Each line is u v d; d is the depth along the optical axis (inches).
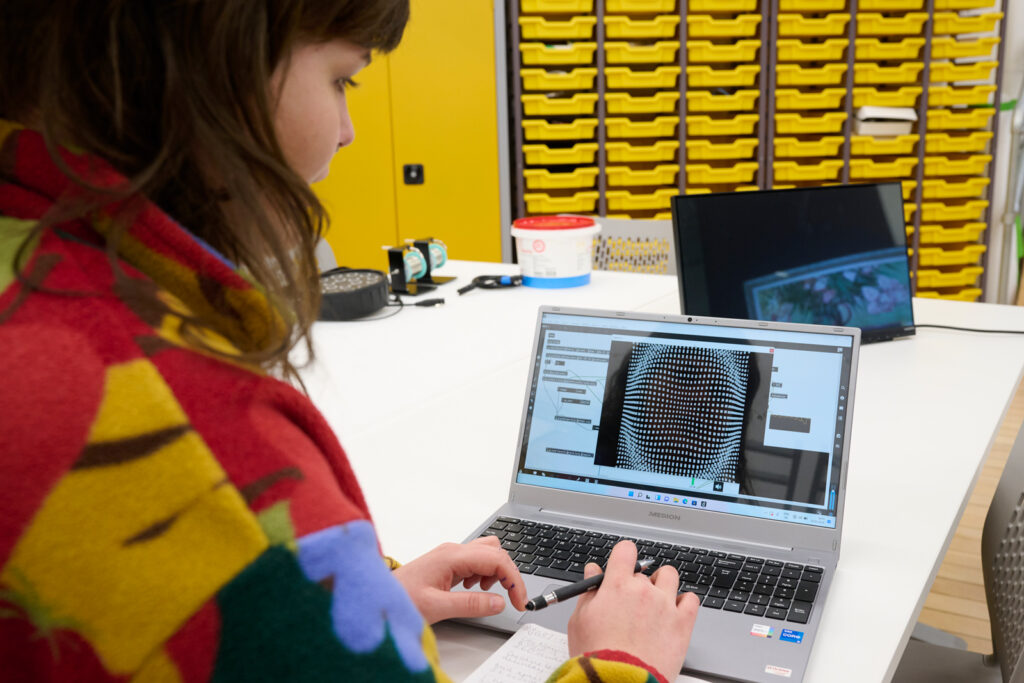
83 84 14.7
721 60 144.1
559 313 41.6
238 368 14.8
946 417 52.8
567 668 22.8
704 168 148.6
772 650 29.6
